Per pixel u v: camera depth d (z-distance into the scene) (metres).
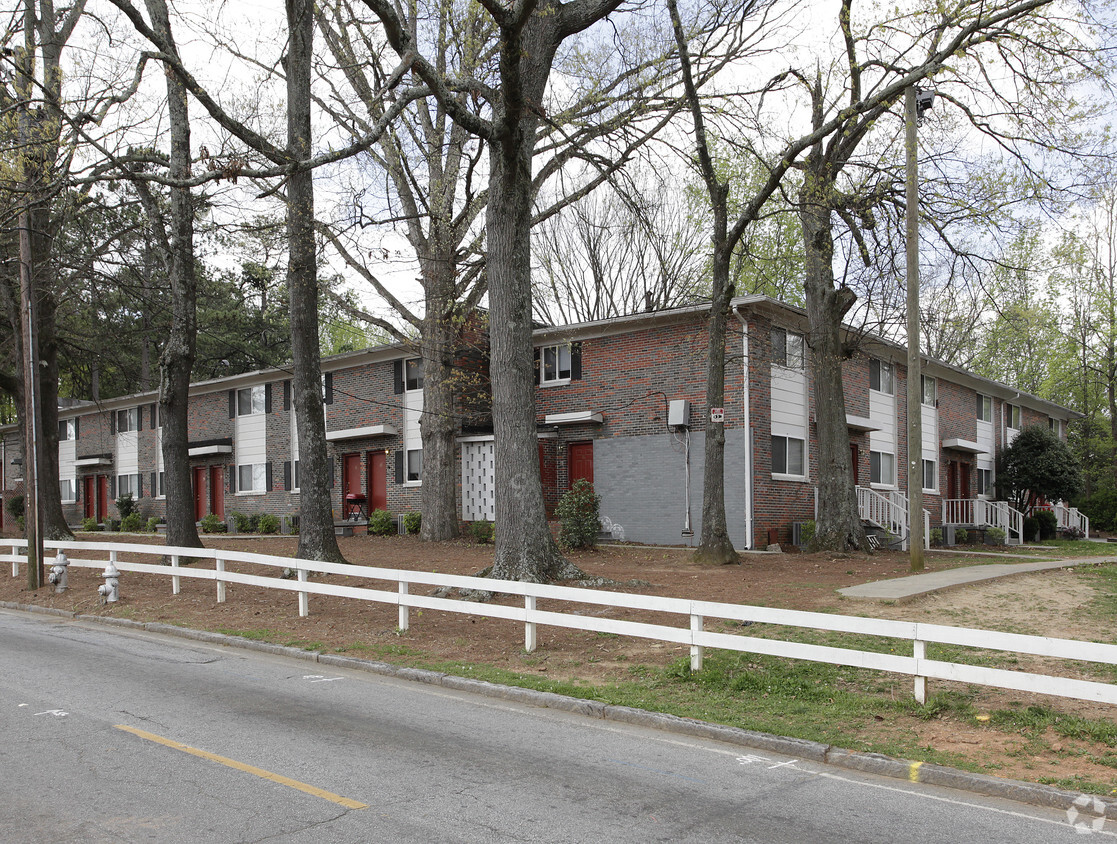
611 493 23.16
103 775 5.65
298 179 15.64
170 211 20.31
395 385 27.73
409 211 21.95
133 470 37.97
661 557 18.61
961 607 11.50
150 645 11.29
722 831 4.79
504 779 5.70
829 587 13.29
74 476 42.12
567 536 20.17
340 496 29.53
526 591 9.96
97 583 16.88
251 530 31.39
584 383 23.98
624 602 9.02
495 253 13.91
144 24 11.32
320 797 5.26
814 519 23.20
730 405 21.16
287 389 31.34
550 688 8.29
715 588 13.38
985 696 7.60
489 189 14.08
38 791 5.31
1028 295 28.05
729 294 17.06
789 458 22.56
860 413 25.30
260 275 17.52
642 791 5.50
